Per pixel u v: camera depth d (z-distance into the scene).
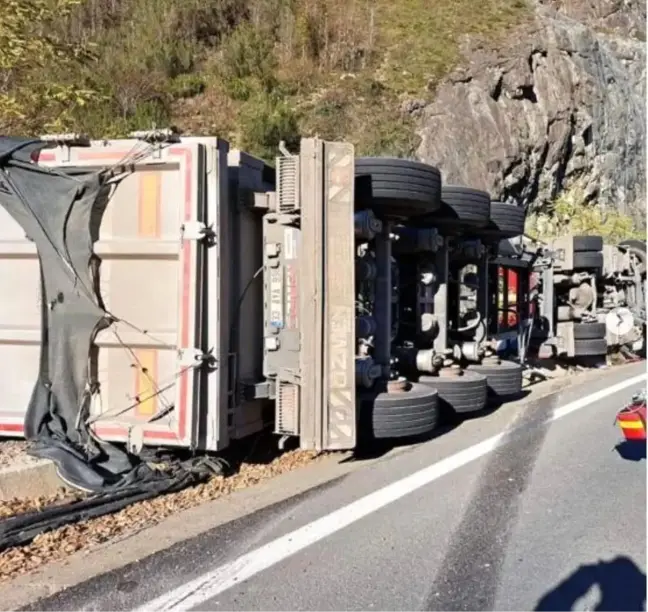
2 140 5.84
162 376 5.44
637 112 34.16
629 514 5.11
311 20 25.80
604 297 15.18
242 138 20.03
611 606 3.73
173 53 22.36
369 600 3.74
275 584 3.91
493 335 10.95
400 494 5.53
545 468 6.31
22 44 10.42
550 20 30.44
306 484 5.82
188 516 4.99
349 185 5.88
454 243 9.59
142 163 5.45
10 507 4.90
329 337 5.82
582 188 29.98
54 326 5.58
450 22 28.19
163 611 3.57
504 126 24.98
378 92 23.92
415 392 6.81
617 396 10.28
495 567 4.18
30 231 5.62
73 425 5.54
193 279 5.30
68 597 3.69
